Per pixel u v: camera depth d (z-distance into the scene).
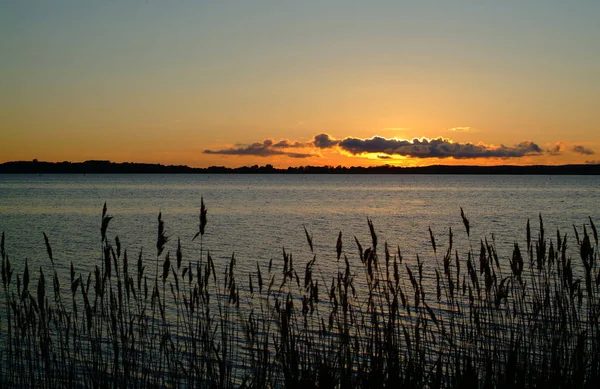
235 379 6.72
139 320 7.52
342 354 5.92
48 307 7.17
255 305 13.41
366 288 16.64
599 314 6.68
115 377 6.89
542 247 7.20
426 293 16.23
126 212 72.81
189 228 51.97
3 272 6.98
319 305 16.36
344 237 44.50
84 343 8.24
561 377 5.71
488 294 7.49
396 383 5.25
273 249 35.97
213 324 9.04
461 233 46.72
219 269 25.28
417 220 62.19
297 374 5.15
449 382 5.84
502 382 5.07
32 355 7.63
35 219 60.78
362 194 143.75
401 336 7.32
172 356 7.17
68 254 32.91
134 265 25.66
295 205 92.00
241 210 79.19
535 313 7.29
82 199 104.25
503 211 74.94
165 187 193.12
